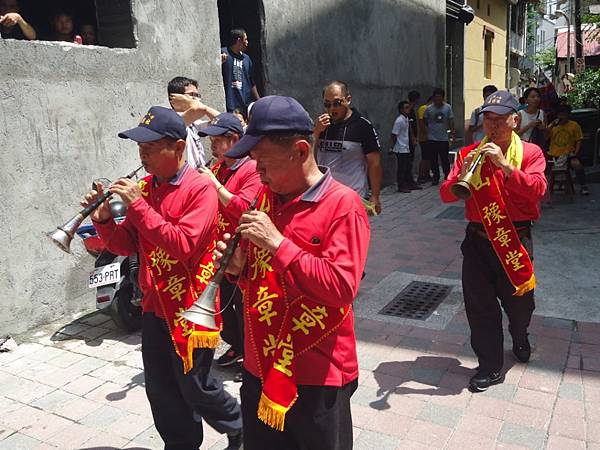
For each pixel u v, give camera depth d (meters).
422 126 11.80
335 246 1.95
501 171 3.51
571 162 9.65
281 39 8.02
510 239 3.54
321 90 9.06
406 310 5.17
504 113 3.40
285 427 2.17
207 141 6.35
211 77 6.50
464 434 3.30
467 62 18.19
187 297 2.65
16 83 4.60
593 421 3.40
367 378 3.96
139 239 2.77
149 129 2.59
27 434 3.41
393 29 11.56
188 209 2.63
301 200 2.00
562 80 24.95
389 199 10.38
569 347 4.35
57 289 5.05
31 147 4.74
